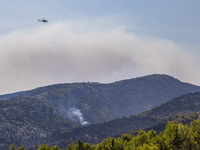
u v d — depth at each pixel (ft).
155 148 353.72
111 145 484.74
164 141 350.64
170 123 372.17
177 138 340.18
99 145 522.47
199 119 353.10
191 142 333.62
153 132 475.72
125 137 531.09
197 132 339.16
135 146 453.58
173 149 339.98
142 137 467.11
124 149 465.88
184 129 351.87
